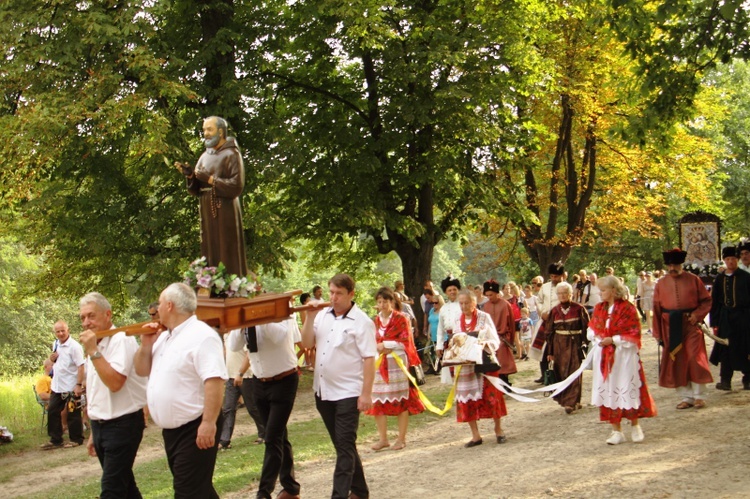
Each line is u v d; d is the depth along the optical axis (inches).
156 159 649.6
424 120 740.7
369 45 684.7
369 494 319.3
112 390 248.1
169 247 702.5
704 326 477.1
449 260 3184.1
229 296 272.4
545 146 1065.5
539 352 495.8
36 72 624.4
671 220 1535.4
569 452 357.4
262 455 426.3
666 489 276.7
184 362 231.6
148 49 630.5
